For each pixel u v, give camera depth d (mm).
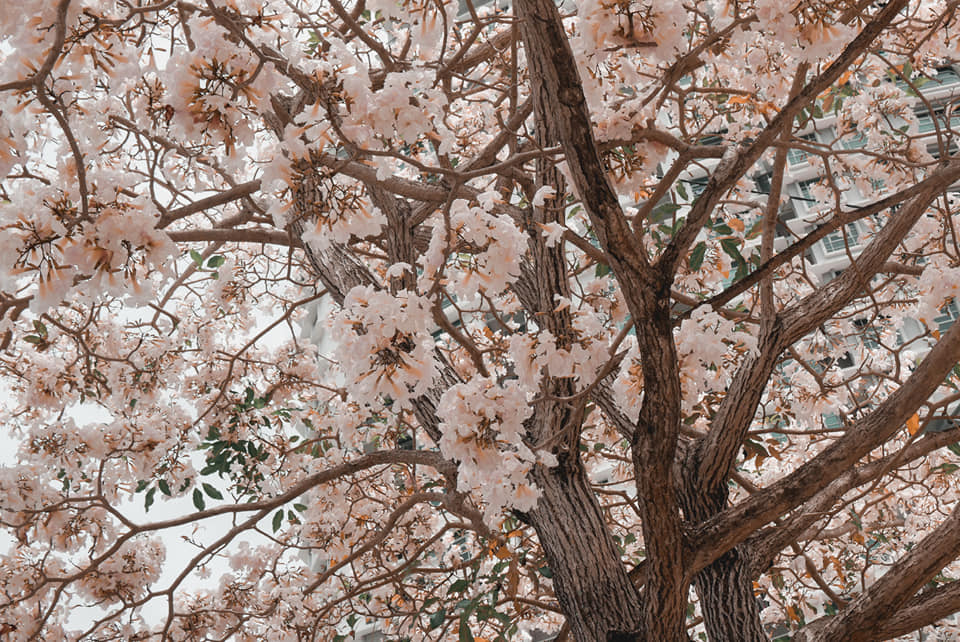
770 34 2697
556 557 3592
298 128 2053
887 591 3273
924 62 4961
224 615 4906
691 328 2750
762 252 3904
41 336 4090
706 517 3994
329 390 5484
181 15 2094
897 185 5180
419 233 4371
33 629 4098
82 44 1978
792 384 5246
